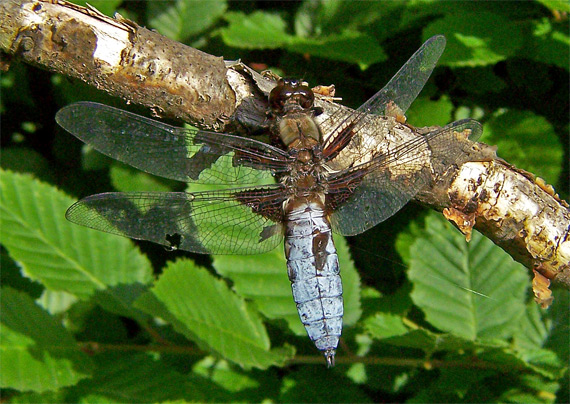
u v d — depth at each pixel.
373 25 0.38
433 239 0.36
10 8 0.31
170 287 0.35
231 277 0.35
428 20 0.38
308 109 0.33
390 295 0.36
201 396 0.35
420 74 0.33
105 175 0.39
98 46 0.31
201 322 0.35
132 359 0.36
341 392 0.35
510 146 0.37
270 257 0.36
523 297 0.35
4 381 0.34
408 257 0.37
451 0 0.36
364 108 0.33
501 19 0.36
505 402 0.34
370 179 0.33
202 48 0.38
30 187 0.37
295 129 0.33
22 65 0.40
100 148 0.33
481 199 0.32
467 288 0.35
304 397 0.35
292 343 0.36
